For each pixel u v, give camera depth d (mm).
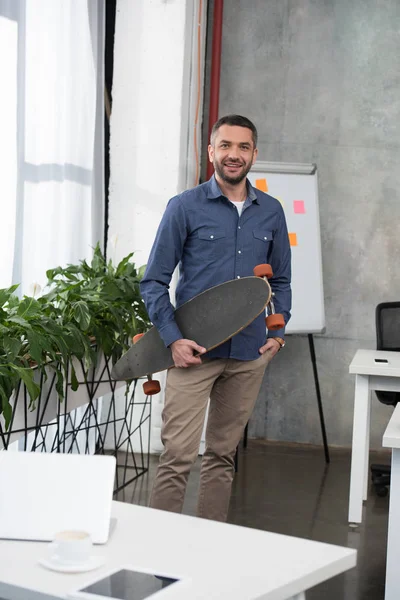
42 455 1522
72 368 3479
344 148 5695
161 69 5047
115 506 1633
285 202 5367
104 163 5246
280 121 5762
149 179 5090
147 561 1334
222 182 2953
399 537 2609
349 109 5684
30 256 3926
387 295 5699
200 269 2939
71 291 3787
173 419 2932
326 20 5684
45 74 3990
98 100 4836
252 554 1381
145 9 5055
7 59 3553
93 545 1405
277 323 2838
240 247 2943
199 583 1243
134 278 4246
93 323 3828
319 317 5344
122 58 5094
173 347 2834
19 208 3789
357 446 3945
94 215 4855
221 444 3062
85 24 4453
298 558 1371
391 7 5617
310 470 5051
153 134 5074
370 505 4324
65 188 4324
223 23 5801
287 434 5844
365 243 5703
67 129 4289
